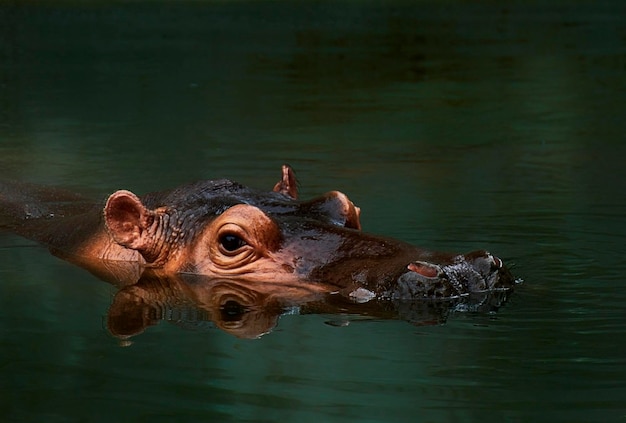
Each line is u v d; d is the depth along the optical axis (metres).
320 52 84.38
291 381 17.30
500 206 33.78
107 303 22.33
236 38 93.69
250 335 19.83
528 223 31.05
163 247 25.22
